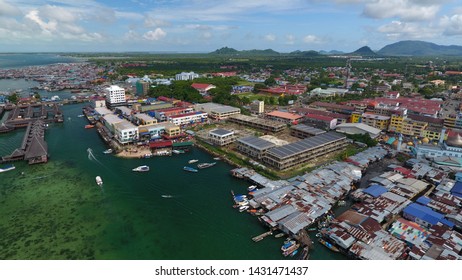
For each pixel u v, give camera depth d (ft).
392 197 304.71
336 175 358.23
